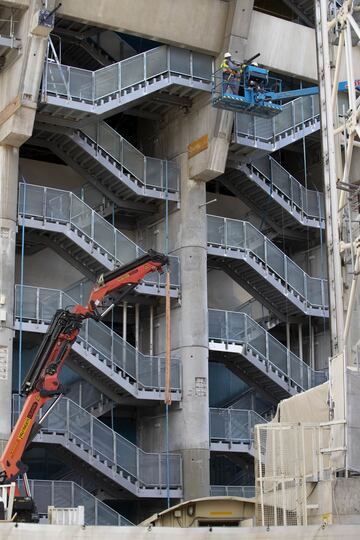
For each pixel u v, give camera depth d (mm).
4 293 36969
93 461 37812
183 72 40375
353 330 27531
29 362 42188
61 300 38656
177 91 41312
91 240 39562
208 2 39438
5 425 36000
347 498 20500
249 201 46094
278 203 44875
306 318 46438
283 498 21156
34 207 38531
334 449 21969
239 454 43125
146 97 40531
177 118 43312
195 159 42000
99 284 31594
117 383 39219
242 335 43125
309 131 44438
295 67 43031
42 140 40312
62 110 37844
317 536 17375
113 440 38594
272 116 38875
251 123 42125
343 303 27844
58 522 22984
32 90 36625
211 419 41875
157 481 39406
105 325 41469
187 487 40000
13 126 36656
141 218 44938
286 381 43750
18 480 35531
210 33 40125
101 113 38438
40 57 36469
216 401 46656
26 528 16828
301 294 44844
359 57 36156
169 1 38656
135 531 17141
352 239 27547
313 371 44781
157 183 42188
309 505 20984
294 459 22156
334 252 28078
